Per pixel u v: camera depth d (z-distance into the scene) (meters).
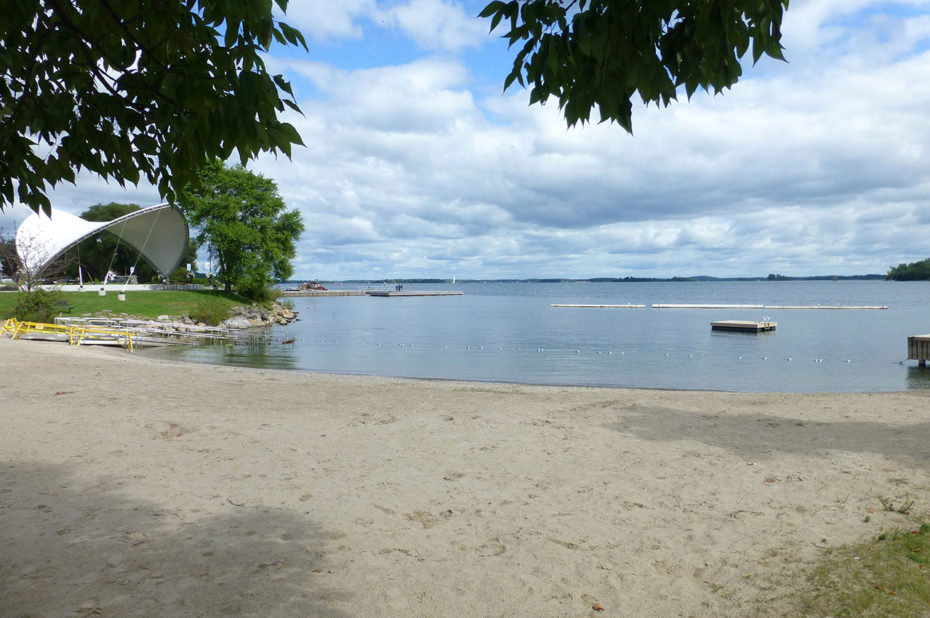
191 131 2.76
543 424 10.40
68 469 7.52
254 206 61.69
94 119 3.04
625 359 27.73
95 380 15.36
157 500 6.36
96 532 5.41
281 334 42.22
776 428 10.05
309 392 14.32
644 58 2.01
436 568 4.74
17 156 3.07
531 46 2.40
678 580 4.52
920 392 15.48
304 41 2.61
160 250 77.25
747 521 5.71
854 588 4.22
